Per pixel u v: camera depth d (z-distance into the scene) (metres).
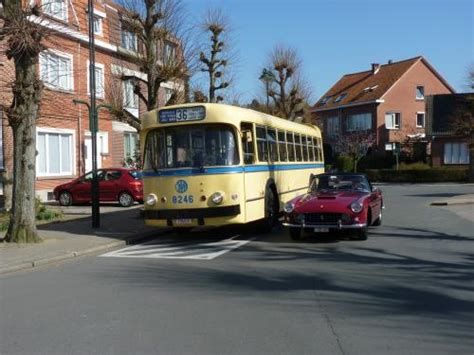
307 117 44.91
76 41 26.41
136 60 19.86
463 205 22.27
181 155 13.22
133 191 23.16
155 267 10.32
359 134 57.84
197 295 7.94
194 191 12.98
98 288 8.59
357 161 54.62
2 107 13.12
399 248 11.91
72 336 6.14
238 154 13.13
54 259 11.27
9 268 10.23
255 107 45.00
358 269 9.66
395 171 46.94
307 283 8.59
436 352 5.44
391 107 57.38
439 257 10.79
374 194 14.35
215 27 27.44
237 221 12.99
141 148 13.72
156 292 8.20
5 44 13.45
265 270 9.72
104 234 14.58
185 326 6.42
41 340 6.03
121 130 31.72
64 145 26.59
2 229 15.80
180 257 11.43
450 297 7.63
